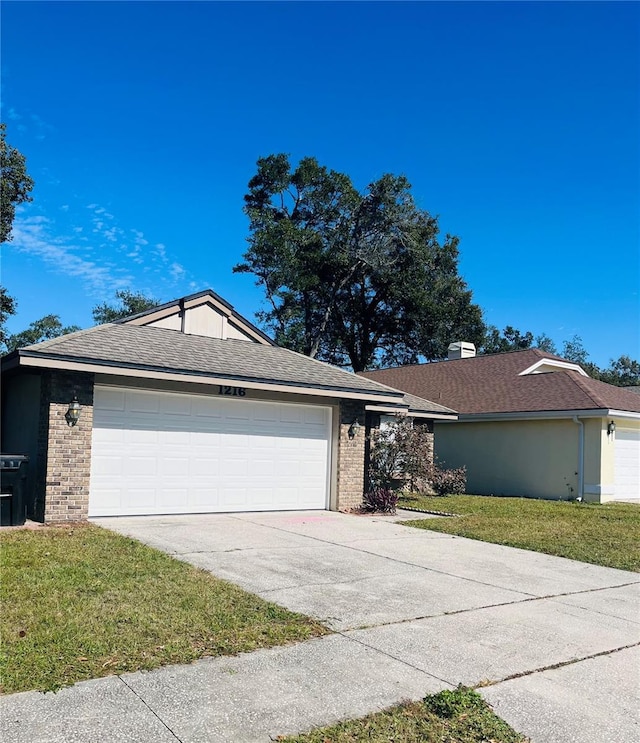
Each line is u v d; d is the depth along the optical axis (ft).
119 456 36.86
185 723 12.12
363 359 138.72
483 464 70.03
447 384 79.66
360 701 13.52
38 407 36.40
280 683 14.23
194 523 36.14
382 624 18.98
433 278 134.72
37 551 25.57
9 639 15.67
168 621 17.69
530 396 67.36
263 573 24.70
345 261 126.52
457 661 16.19
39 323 162.61
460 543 34.27
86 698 12.90
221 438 40.88
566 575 27.32
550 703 13.93
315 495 45.34
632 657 17.06
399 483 57.26
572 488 61.72
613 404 61.36
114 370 34.71
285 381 41.22
